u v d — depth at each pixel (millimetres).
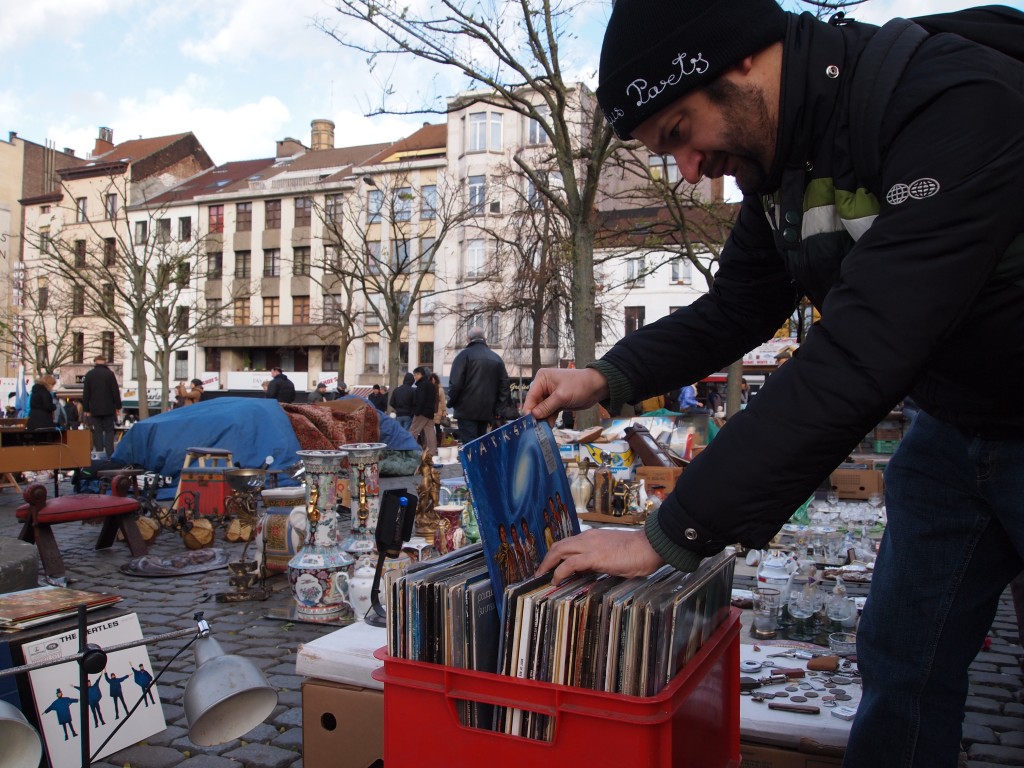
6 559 3160
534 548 1745
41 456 9344
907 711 1724
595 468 6512
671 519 1374
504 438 1725
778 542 5824
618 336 38156
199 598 5297
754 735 2146
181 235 52031
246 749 2965
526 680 1517
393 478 11961
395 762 1662
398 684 1642
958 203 1199
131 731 2941
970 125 1215
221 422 9484
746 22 1321
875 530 6281
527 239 24281
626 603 1479
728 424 1346
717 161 1481
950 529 1672
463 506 5031
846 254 1422
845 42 1386
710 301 1990
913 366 1222
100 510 6363
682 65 1339
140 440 9414
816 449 1258
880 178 1326
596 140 10828
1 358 51844
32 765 1892
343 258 39219
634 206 24906
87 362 52438
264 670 3865
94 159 57938
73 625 2744
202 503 7414
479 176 42469
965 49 1304
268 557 5375
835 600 3416
